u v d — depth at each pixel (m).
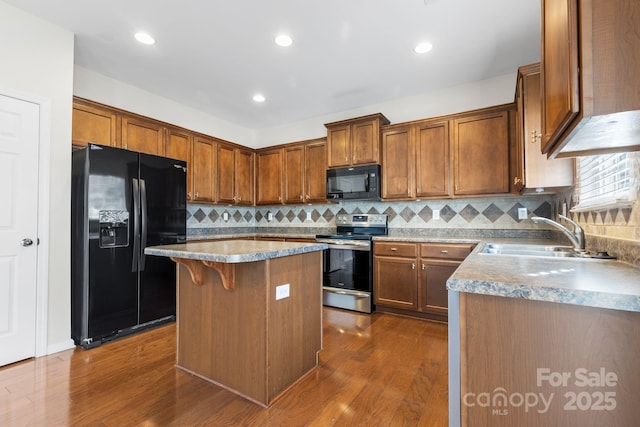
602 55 0.74
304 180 4.25
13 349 2.15
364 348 2.42
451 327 0.94
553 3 0.98
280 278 1.85
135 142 3.17
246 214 5.00
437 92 3.53
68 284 2.43
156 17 2.25
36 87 2.26
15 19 2.17
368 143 3.58
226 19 2.26
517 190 2.78
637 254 1.14
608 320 0.76
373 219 3.90
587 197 2.00
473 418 0.90
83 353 2.34
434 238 3.11
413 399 1.75
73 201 2.60
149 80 3.25
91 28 2.38
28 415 1.59
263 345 1.73
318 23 2.31
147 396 1.78
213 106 4.03
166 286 2.97
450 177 3.18
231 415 1.61
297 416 1.60
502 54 2.75
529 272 1.02
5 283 2.13
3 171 2.12
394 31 2.41
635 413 0.74
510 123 2.91
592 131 0.90
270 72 3.08
